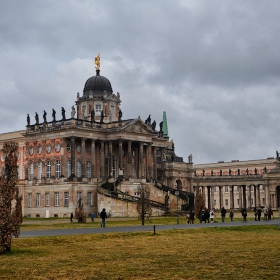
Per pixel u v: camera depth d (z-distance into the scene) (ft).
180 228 256.32
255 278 117.60
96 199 499.92
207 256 153.07
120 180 510.58
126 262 142.41
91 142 513.45
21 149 564.71
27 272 127.75
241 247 175.73
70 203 483.51
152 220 371.76
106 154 525.34
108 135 524.11
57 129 500.74
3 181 166.50
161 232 231.71
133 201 452.35
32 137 529.04
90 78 606.55
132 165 550.36
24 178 555.28
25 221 398.62
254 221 345.31
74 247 177.27
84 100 593.83
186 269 130.31
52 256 155.02
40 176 520.01
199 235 222.07
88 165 515.50
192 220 321.93
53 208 496.64
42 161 516.73
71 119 495.41
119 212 460.55
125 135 518.37
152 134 555.28
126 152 546.26
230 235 222.89
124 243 188.96
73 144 493.77
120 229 255.50
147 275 122.72
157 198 523.70
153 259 147.64
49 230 254.47
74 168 491.72
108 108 592.19
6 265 138.10
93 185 500.74
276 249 169.07
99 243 188.96
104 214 292.81
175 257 151.53
